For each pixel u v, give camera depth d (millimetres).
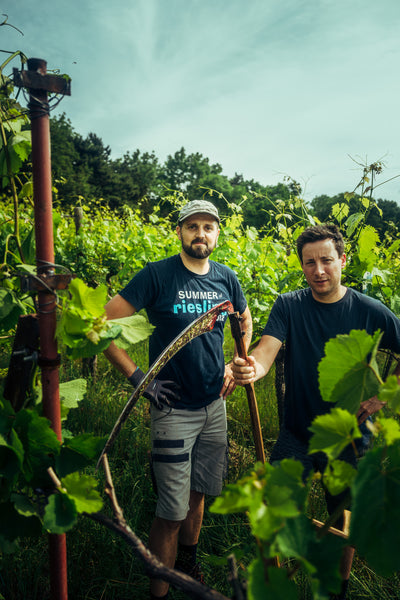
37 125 991
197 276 2025
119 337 1044
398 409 646
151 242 5168
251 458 2906
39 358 1070
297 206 3176
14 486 1132
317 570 584
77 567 1834
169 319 1939
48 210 1030
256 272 3738
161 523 1831
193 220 1943
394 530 583
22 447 998
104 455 1010
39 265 1041
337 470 646
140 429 3078
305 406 1808
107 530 2025
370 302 1789
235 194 63969
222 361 2016
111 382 4195
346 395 739
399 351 1812
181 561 1984
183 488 1823
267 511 576
